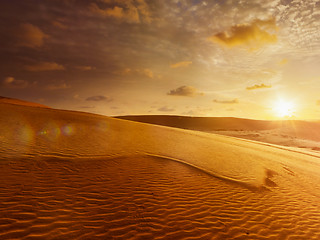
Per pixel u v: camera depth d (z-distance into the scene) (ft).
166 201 16.11
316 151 109.29
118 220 12.50
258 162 39.09
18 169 17.63
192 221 13.79
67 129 40.91
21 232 10.02
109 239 10.67
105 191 16.14
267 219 15.80
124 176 20.07
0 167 17.39
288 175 32.53
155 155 30.30
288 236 13.78
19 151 22.57
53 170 18.76
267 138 154.30
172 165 26.55
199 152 38.88
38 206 12.53
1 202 12.27
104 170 20.88
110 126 55.47
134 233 11.52
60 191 14.94
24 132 32.55
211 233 12.73
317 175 37.04
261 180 26.63
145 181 19.60
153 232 11.91
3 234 9.64
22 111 54.13
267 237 13.25
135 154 29.07
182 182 21.01
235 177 26.05
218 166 30.27
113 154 27.32
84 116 69.05
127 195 16.05
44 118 49.26
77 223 11.53
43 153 23.17
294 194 23.24
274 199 20.53
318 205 20.80
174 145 42.50
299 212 18.15
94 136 38.04
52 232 10.43
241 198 19.31
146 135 50.60
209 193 19.26
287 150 81.56
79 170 19.80
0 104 59.72
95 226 11.54
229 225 13.99
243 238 12.71
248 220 15.16
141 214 13.62
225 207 16.75
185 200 16.88
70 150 26.18
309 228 15.39
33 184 15.34
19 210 11.78
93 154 25.91
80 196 14.69
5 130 31.73
